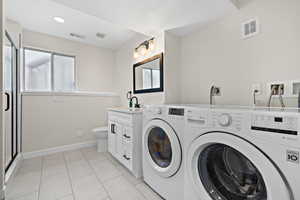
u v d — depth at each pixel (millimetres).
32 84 2480
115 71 3389
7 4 1725
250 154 696
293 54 1150
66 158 2232
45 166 1952
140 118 1717
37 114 2316
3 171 1241
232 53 1536
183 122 1095
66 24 2236
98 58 3168
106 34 2600
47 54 2627
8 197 1319
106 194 1380
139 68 2537
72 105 2666
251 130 703
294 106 1147
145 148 1514
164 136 1371
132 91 2770
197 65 1894
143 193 1396
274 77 1247
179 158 1120
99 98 2992
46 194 1371
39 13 1931
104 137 2553
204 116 917
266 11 1294
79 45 2928
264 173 648
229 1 1366
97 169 1883
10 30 2031
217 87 1665
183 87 2080
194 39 1938
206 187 945
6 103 1756
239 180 847
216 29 1684
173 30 1935
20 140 2143
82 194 1378
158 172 1297
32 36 2412
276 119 630
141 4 1395
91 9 1472
